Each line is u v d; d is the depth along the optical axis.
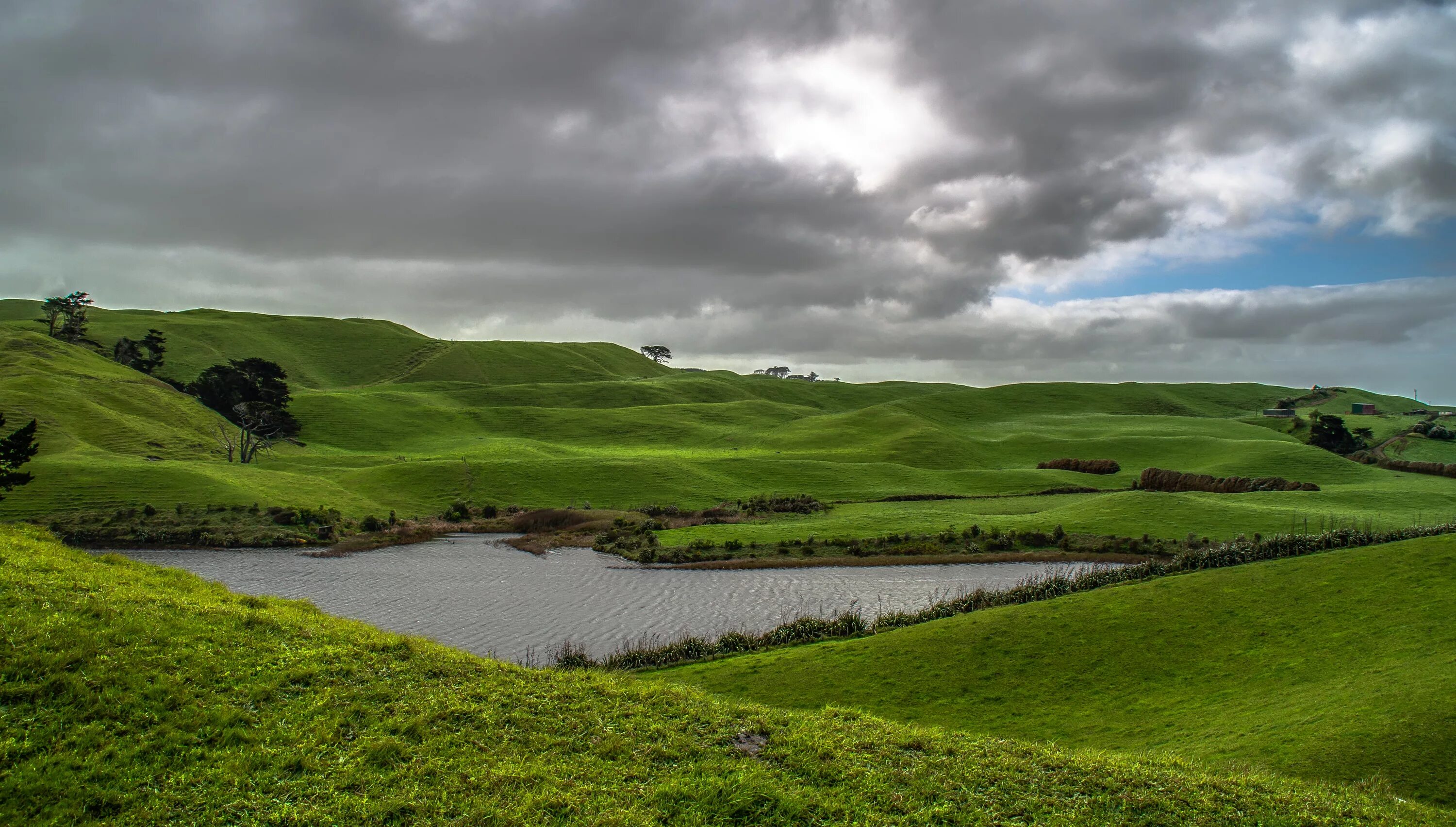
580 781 15.96
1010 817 15.50
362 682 19.53
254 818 14.22
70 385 136.00
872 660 33.59
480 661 22.20
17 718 16.02
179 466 101.94
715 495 113.00
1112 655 32.41
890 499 110.94
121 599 21.95
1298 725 22.86
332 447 169.38
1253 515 81.94
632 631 46.78
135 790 14.68
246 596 26.95
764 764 17.30
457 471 120.19
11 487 79.62
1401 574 36.22
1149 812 15.86
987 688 30.38
